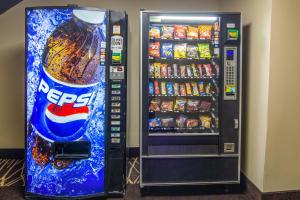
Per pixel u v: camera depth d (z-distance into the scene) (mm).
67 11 2453
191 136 2752
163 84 2955
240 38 2709
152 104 2865
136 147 3828
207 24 2918
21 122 3691
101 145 2627
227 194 2840
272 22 2449
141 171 2756
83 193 2623
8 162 3596
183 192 2869
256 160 2727
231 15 2693
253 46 2801
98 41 2529
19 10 3574
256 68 2736
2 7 3492
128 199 2711
